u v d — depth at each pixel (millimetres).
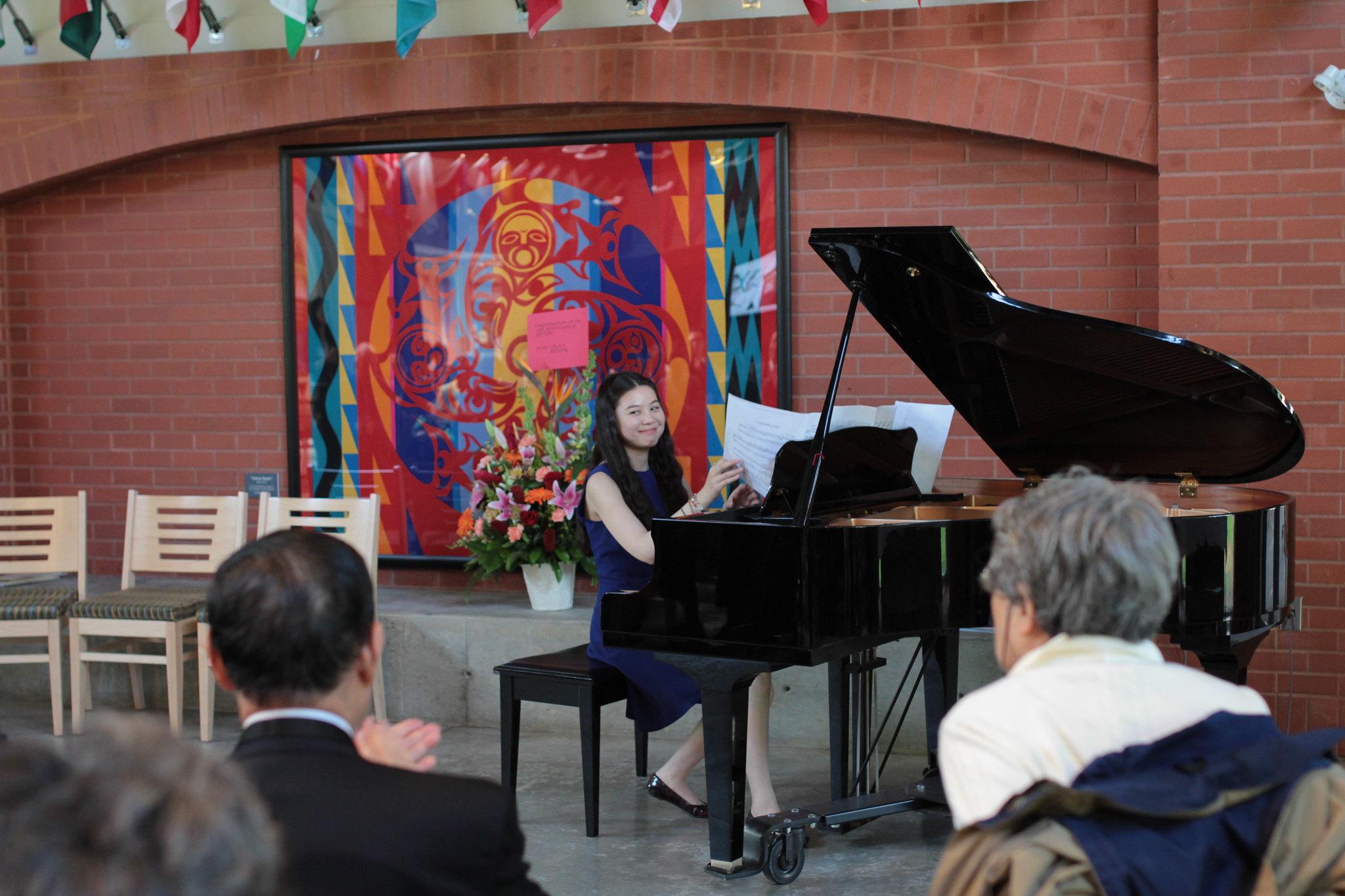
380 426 5414
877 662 3879
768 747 3789
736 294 5062
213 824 661
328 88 5207
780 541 3047
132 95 5387
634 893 3305
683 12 4902
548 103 5051
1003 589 1446
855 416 3504
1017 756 1298
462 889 1289
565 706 4848
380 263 5367
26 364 5727
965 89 4699
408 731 1629
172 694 4691
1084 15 4605
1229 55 4375
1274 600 3373
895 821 3910
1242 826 1247
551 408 5262
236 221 5504
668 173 5098
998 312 3262
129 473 5656
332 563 1435
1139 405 3516
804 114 4992
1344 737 1323
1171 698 1347
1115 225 4750
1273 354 4391
